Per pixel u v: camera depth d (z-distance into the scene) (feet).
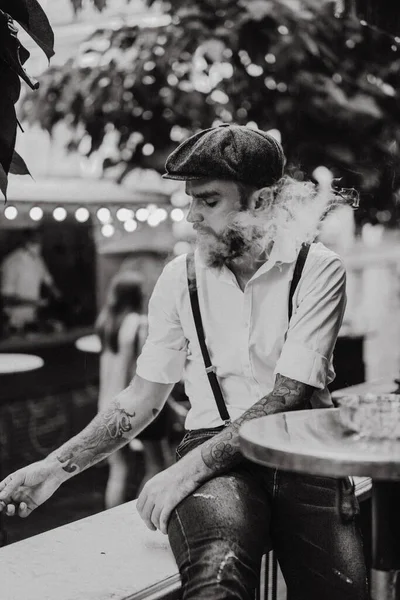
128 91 18.93
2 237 29.78
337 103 16.89
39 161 28.45
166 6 19.19
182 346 7.79
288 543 7.06
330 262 7.31
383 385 13.64
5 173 7.11
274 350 7.32
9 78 6.79
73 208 22.39
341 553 6.86
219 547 6.23
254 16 16.90
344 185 16.55
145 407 7.80
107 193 22.99
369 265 46.44
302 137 17.01
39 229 30.32
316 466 5.05
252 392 7.41
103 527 8.15
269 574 8.92
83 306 31.24
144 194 23.63
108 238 30.99
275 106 17.34
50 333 29.78
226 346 7.40
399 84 17.92
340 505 6.73
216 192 7.13
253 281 7.27
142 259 27.35
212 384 7.47
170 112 18.95
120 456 18.72
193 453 6.83
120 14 21.77
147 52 18.63
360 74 17.75
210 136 7.16
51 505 20.13
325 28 17.35
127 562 7.27
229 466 6.77
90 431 7.73
